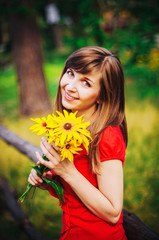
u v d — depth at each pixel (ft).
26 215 9.93
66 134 3.14
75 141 3.19
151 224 9.26
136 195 10.62
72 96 3.91
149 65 14.06
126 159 13.33
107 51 3.98
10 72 43.70
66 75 4.04
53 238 9.31
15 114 24.32
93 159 3.60
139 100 22.44
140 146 14.65
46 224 9.93
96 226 3.83
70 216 4.00
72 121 3.24
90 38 14.57
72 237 3.95
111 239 3.83
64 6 20.93
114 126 3.80
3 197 12.21
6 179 12.16
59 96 4.59
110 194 3.46
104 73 3.80
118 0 14.94
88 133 3.21
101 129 3.71
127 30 14.34
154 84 15.12
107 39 14.03
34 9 20.83
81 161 3.76
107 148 3.53
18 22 22.45
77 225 3.91
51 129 3.22
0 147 15.66
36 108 22.99
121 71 4.02
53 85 33.73
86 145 3.25
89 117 4.16
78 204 3.94
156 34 13.92
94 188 3.53
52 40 56.08
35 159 8.46
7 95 32.68
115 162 3.51
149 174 11.93
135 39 13.34
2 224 10.57
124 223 4.81
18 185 11.11
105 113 3.88
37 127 3.28
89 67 3.74
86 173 3.76
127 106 21.97
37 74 23.12
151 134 16.31
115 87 3.92
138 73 14.64
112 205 3.44
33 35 22.90
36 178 4.16
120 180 3.51
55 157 3.43
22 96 23.24
